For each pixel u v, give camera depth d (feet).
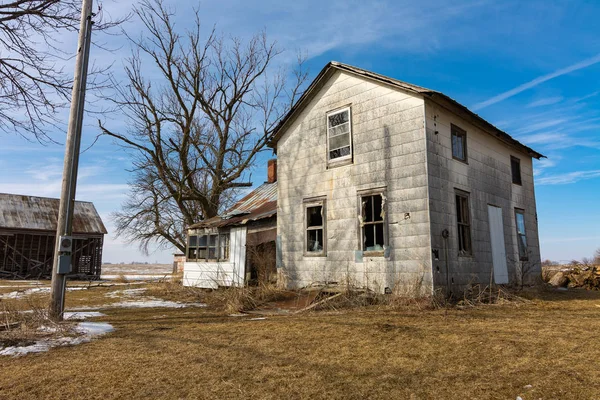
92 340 21.06
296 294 41.29
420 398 12.10
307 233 45.24
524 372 14.25
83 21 28.58
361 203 40.57
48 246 118.42
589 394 12.05
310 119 47.14
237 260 53.62
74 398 12.73
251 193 69.15
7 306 28.60
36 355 18.06
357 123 42.06
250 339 20.59
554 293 46.01
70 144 27.07
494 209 45.80
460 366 15.15
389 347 18.20
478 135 44.86
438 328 22.43
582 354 16.40
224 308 36.32
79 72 28.07
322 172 44.73
